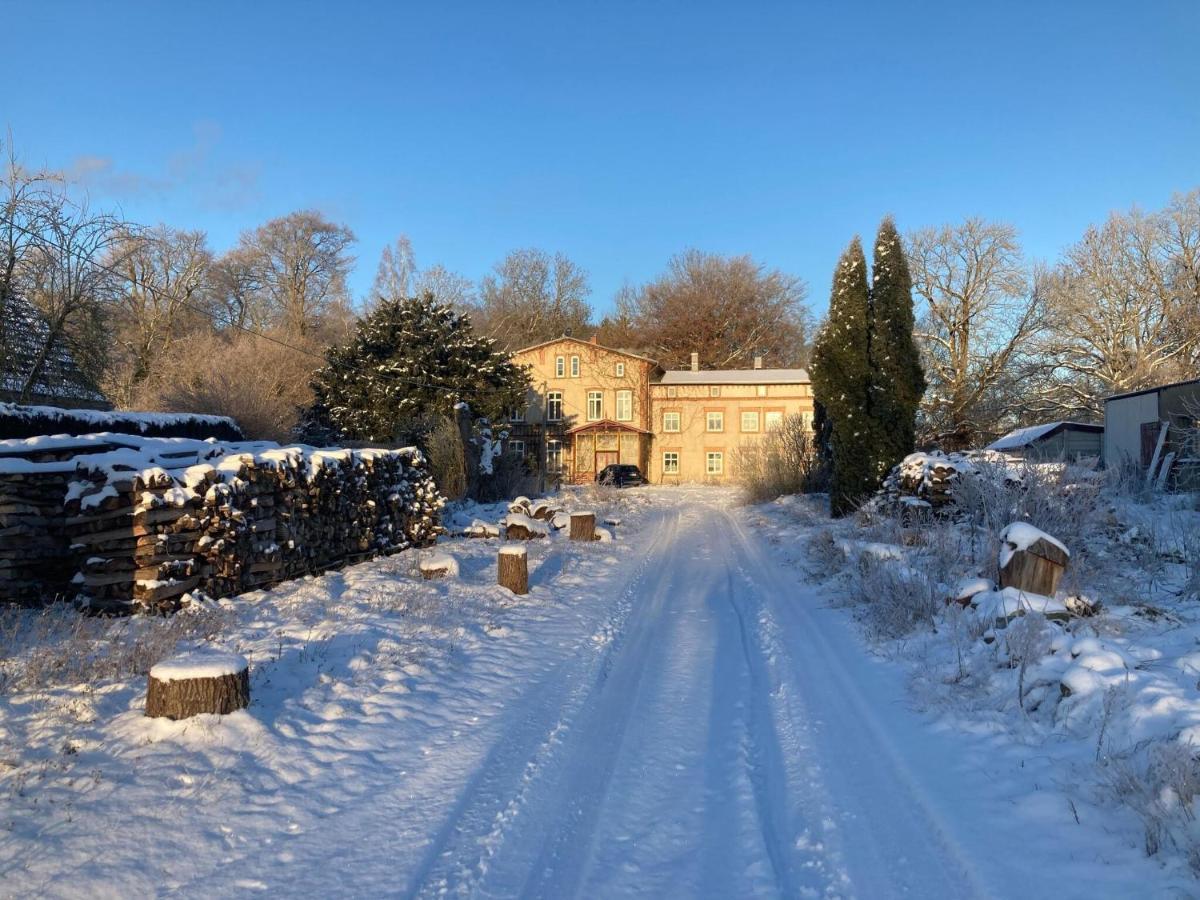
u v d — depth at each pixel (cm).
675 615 1156
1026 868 419
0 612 867
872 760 584
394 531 1675
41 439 1024
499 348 5475
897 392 2411
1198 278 3616
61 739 541
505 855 454
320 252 5419
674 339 6812
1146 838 420
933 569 1101
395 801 516
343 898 404
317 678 729
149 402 2906
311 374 3825
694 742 636
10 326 1767
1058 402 4050
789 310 7000
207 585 1016
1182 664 648
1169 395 2358
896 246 2455
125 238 1900
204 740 561
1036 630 725
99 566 923
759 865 444
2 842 420
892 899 404
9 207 1672
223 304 4994
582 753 613
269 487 1178
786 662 861
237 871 426
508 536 1981
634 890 421
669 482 5481
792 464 3294
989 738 596
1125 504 1395
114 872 411
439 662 828
